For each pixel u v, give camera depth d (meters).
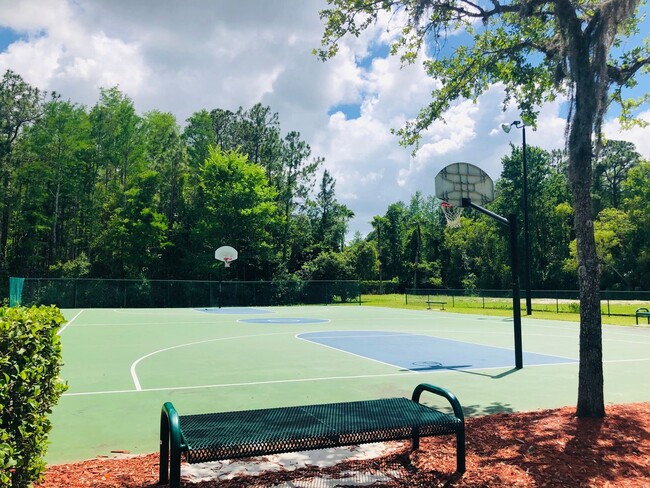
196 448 3.49
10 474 3.10
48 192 53.75
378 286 67.06
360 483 4.09
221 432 3.87
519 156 68.19
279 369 10.77
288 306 42.22
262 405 7.51
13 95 51.00
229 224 50.84
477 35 9.02
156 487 4.00
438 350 14.01
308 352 13.52
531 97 9.06
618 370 10.95
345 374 10.18
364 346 14.90
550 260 63.88
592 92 5.91
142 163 55.31
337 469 4.45
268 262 53.12
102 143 55.81
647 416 6.17
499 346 15.01
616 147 70.25
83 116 54.78
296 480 4.18
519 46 8.10
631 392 8.59
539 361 12.03
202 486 4.04
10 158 48.62
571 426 5.62
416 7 7.27
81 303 38.06
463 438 4.34
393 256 85.62
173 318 26.58
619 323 24.64
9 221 53.00
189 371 10.49
